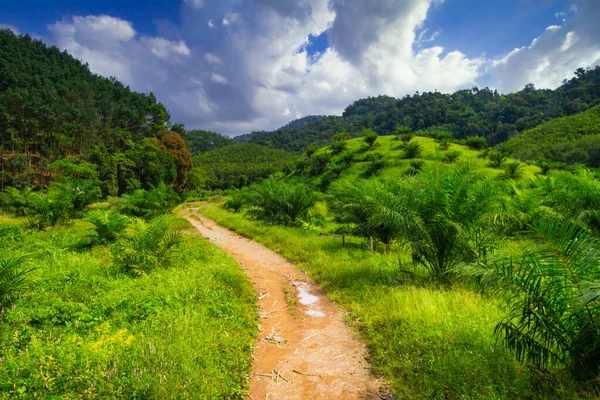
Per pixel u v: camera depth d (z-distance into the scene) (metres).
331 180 42.12
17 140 52.50
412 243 7.03
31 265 7.33
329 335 5.11
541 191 14.28
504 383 3.34
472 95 171.88
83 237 11.37
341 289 6.96
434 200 6.98
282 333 5.27
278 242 12.38
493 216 7.05
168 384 3.24
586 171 11.14
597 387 2.95
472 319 4.79
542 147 77.44
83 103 65.25
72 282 6.43
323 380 3.90
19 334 3.93
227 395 3.45
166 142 53.28
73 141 58.34
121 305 5.23
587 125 85.44
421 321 4.85
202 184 63.81
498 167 38.62
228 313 5.46
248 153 137.00
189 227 17.12
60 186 17.67
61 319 4.55
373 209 7.98
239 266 9.27
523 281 3.38
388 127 154.50
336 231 14.16
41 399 2.78
